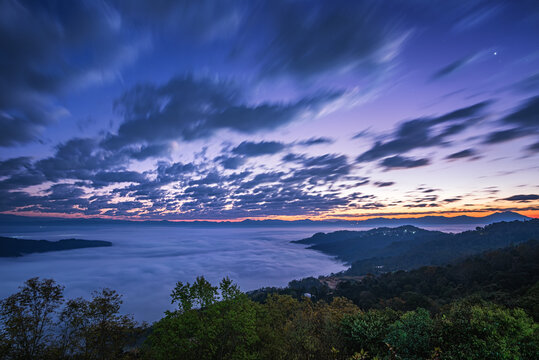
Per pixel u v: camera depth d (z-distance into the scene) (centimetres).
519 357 862
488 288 7075
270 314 1502
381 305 5778
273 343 1182
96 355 984
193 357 986
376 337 1252
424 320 1185
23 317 930
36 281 998
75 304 1009
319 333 1413
